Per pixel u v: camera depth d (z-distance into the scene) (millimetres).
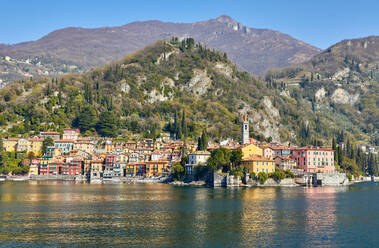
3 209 166750
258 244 115438
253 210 165000
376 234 126688
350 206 178625
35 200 194875
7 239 118312
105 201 191750
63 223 139125
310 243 116688
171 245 114125
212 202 187000
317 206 177000
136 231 128500
